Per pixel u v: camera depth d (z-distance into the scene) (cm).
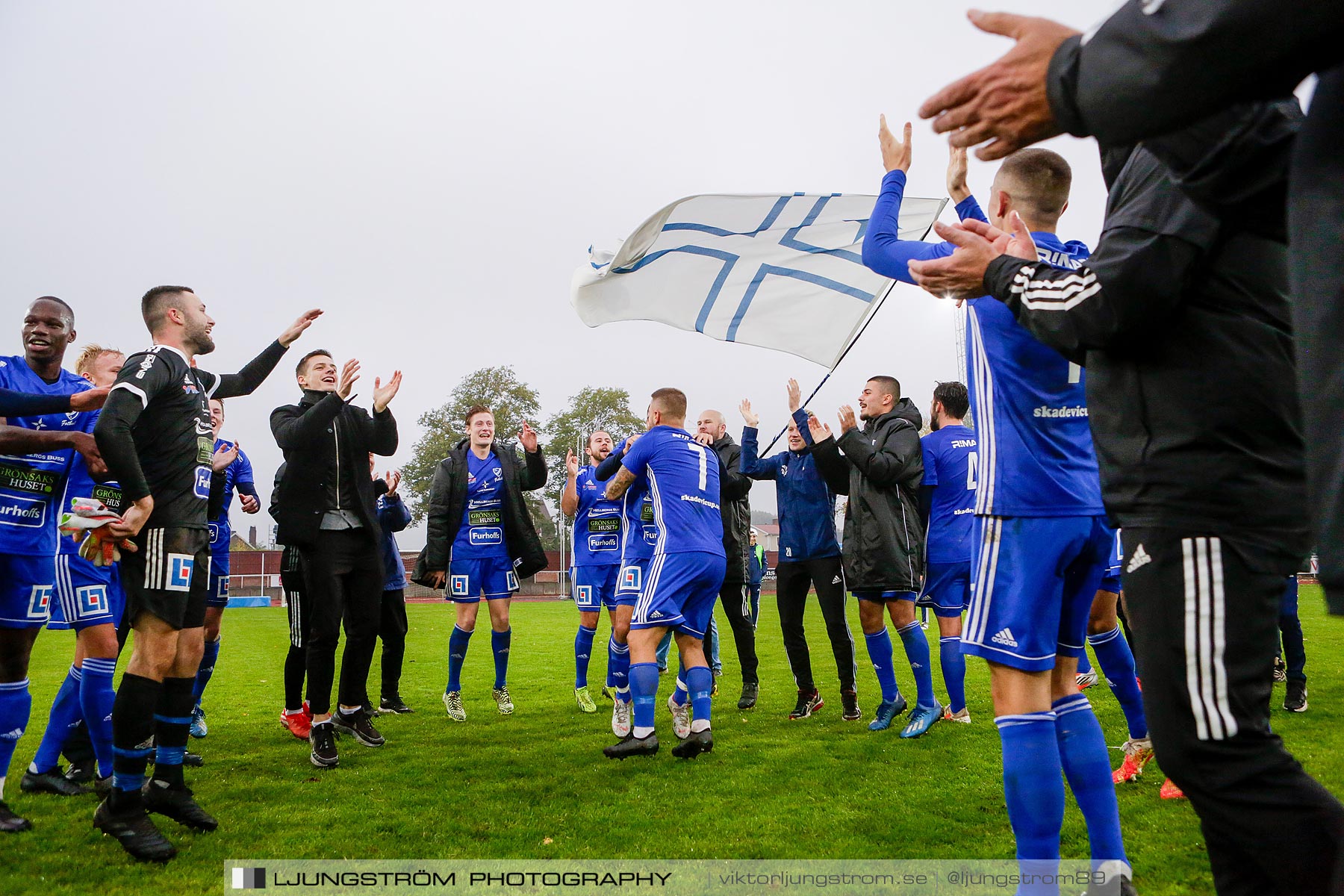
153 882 311
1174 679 175
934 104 151
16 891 302
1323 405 106
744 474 693
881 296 492
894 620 590
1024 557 260
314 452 534
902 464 573
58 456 414
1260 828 163
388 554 724
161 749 374
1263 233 166
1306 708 579
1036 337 200
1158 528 179
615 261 527
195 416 383
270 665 1081
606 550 753
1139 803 380
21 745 570
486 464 737
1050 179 286
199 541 379
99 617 429
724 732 600
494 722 667
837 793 420
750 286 514
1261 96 118
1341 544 101
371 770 492
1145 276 175
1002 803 394
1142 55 122
